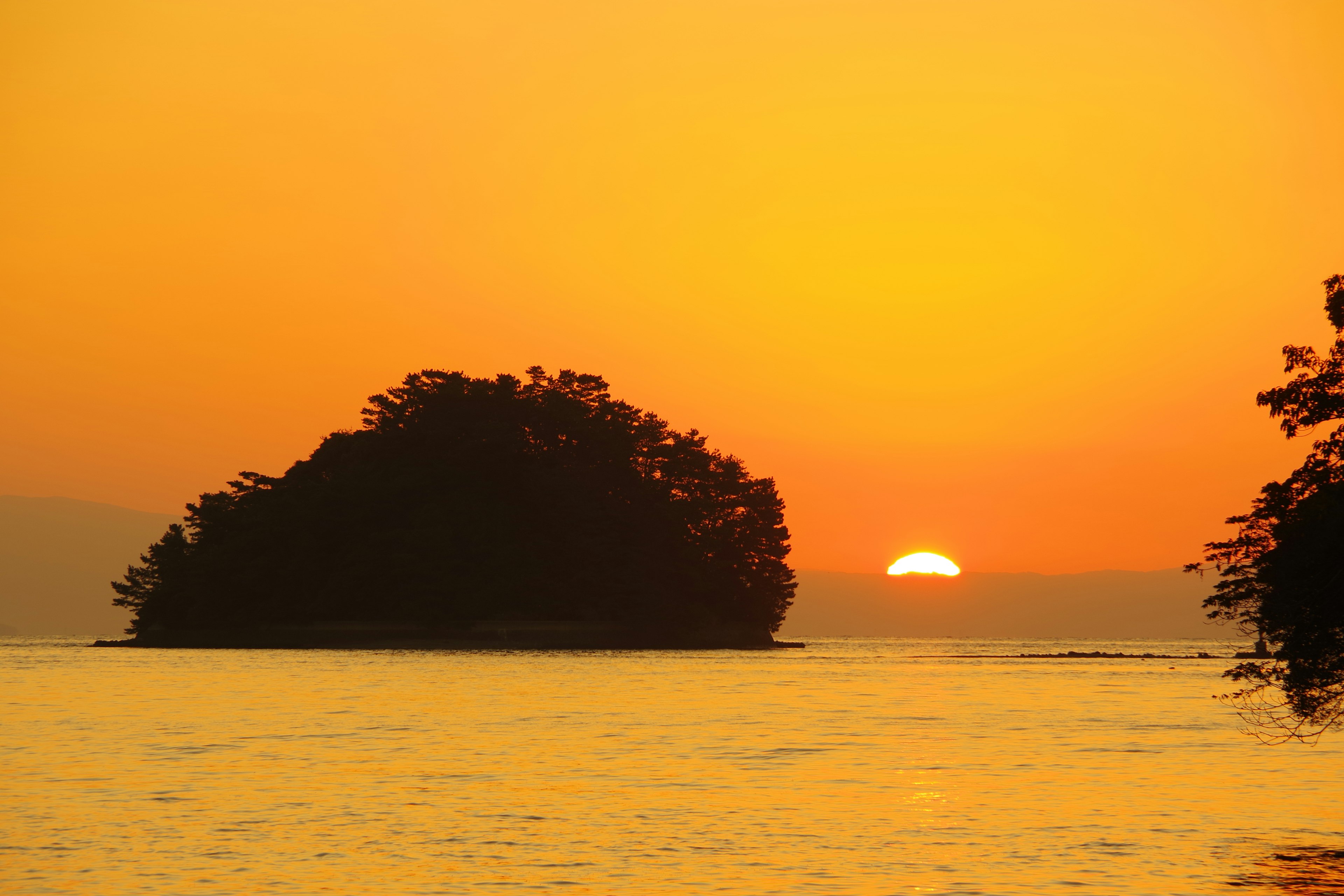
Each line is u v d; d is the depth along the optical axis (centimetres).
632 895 5009
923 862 5638
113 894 4978
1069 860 5697
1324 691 6394
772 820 6712
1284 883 5216
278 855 5691
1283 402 6225
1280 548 6225
